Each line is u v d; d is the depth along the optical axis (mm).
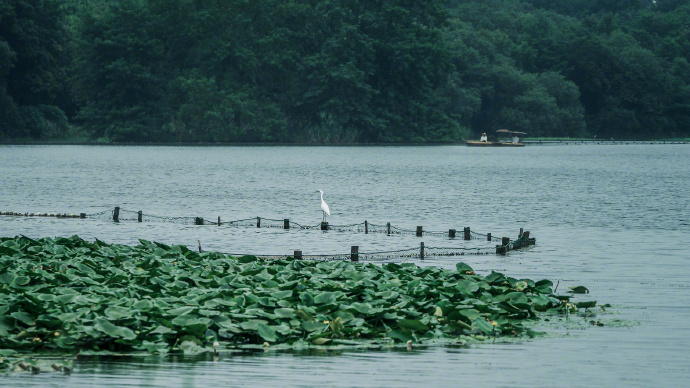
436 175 86875
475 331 20406
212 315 19656
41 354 18031
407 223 46844
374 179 80188
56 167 90938
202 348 18531
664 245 37781
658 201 60875
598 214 52062
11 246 28562
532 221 48281
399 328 20031
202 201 57844
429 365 17781
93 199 58438
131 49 151000
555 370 17531
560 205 57438
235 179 78188
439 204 57562
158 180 75875
